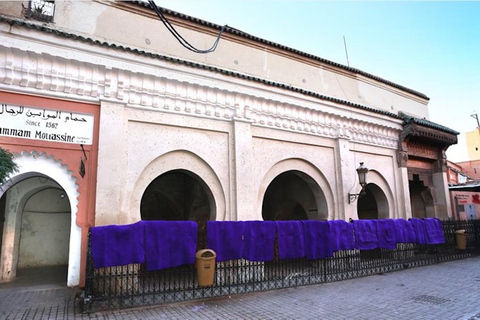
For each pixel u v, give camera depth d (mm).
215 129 8508
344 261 9039
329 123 10727
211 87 8312
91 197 6812
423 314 5461
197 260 6684
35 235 11320
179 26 8930
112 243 5922
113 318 5242
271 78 10516
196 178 8625
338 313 5551
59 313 5414
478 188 14375
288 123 9773
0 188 5859
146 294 6078
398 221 10266
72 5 7445
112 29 7859
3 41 6211
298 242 8117
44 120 6664
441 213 14367
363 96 13273
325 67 12156
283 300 6398
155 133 7734
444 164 14656
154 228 6367
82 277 6547
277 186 13289
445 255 11469
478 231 12961
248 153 8805
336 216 10516
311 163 10312
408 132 12734
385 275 8867
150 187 11727
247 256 7371
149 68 7598
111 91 7227
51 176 6633
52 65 6691
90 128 7062
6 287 7316
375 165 12133
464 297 6504
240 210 8344
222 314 5512
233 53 9828
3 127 6309
